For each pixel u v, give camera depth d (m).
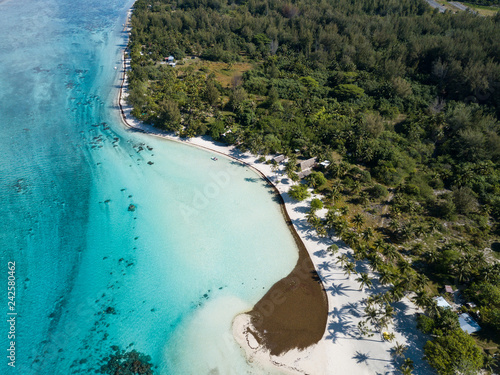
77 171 107.81
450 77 142.12
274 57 186.50
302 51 196.38
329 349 61.91
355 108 138.25
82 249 81.56
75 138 125.19
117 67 187.00
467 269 70.12
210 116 137.62
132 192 99.88
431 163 109.69
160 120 129.25
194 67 183.50
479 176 99.44
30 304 69.06
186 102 139.50
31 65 187.12
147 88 155.25
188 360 60.34
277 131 121.19
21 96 153.62
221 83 164.62
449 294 69.12
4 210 91.81
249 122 129.38
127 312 68.06
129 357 60.38
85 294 71.38
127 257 79.69
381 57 173.00
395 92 144.12
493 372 56.59
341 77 159.38
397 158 107.69
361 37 189.50
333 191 94.38
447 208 89.25
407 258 78.50
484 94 128.75
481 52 141.88
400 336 63.09
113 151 118.50
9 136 124.25
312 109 132.75
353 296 70.94
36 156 114.19
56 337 63.47
